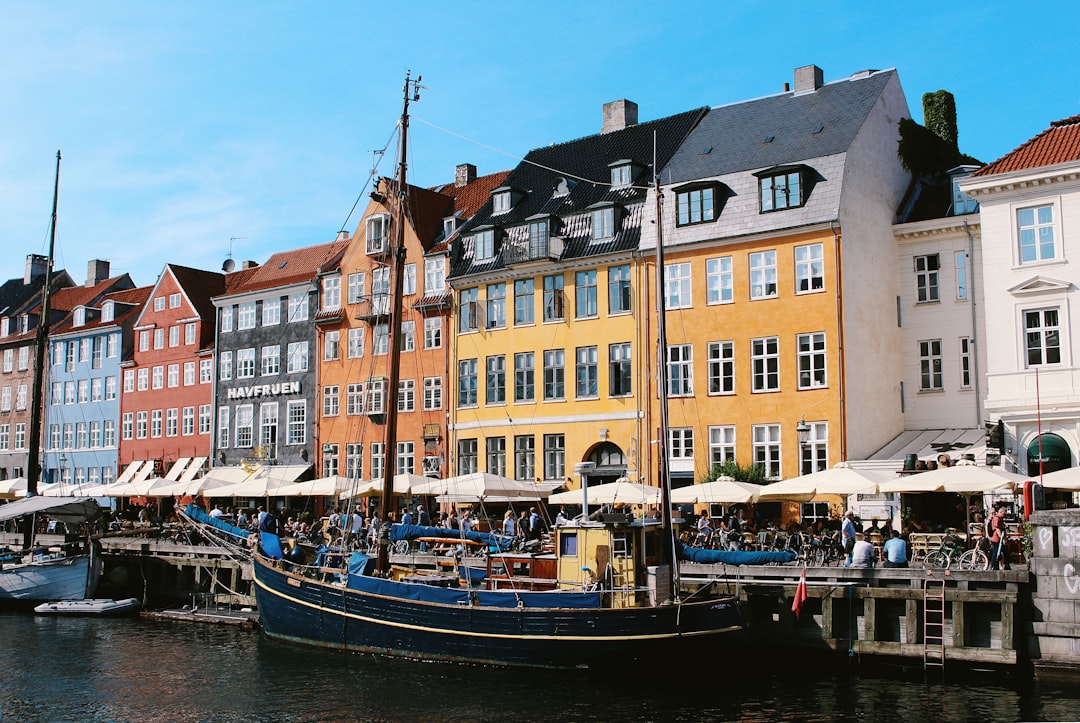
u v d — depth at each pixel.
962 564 23.02
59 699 21.81
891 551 23.64
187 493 41.38
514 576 25.59
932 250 36.59
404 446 45.44
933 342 36.31
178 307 58.56
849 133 36.22
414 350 45.59
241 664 24.89
